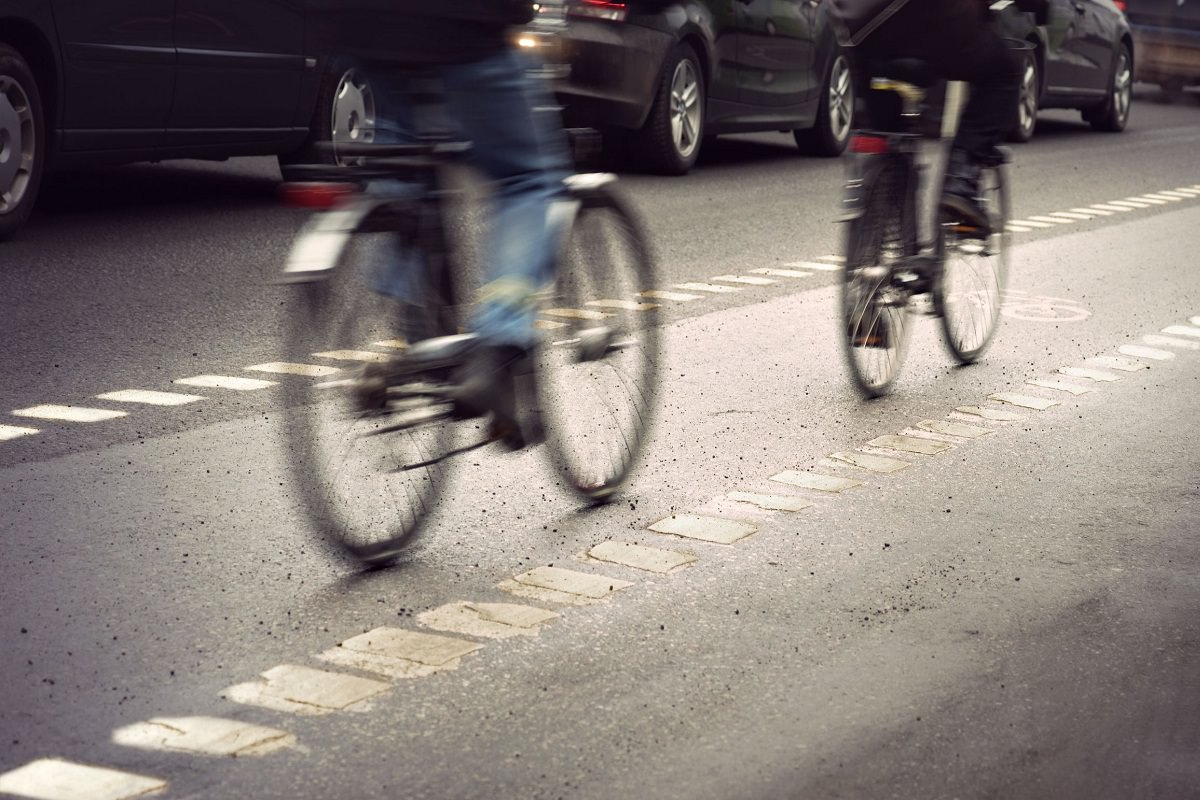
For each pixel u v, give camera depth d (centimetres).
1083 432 621
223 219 1002
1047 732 356
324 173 431
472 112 448
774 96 1416
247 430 571
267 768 325
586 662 385
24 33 871
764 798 320
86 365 648
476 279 464
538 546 468
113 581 425
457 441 468
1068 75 1827
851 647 400
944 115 685
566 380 497
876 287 653
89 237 922
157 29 934
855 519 505
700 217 1113
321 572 439
